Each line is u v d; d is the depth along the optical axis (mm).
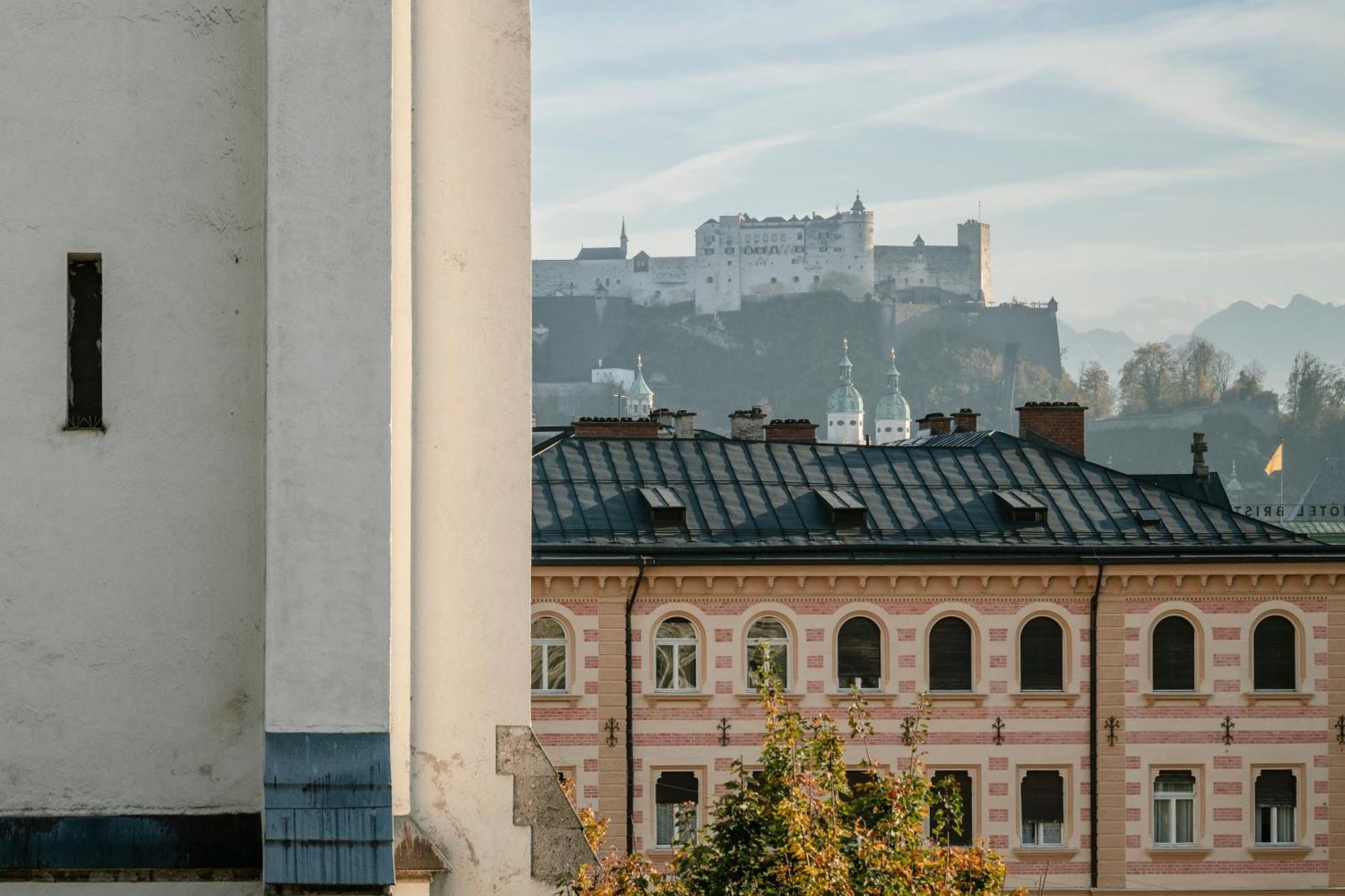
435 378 13898
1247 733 57469
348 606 11203
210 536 11969
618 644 55656
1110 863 57000
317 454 11195
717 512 58875
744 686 56188
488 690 13867
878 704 56531
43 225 11898
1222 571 57250
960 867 33406
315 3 11266
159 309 11977
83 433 11875
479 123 14008
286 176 11219
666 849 55531
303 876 11023
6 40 11883
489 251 13984
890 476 61875
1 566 11812
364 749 11195
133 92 11992
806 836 30609
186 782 11898
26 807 11797
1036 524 59875
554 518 57781
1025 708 57000
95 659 11867
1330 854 57406
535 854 13820
